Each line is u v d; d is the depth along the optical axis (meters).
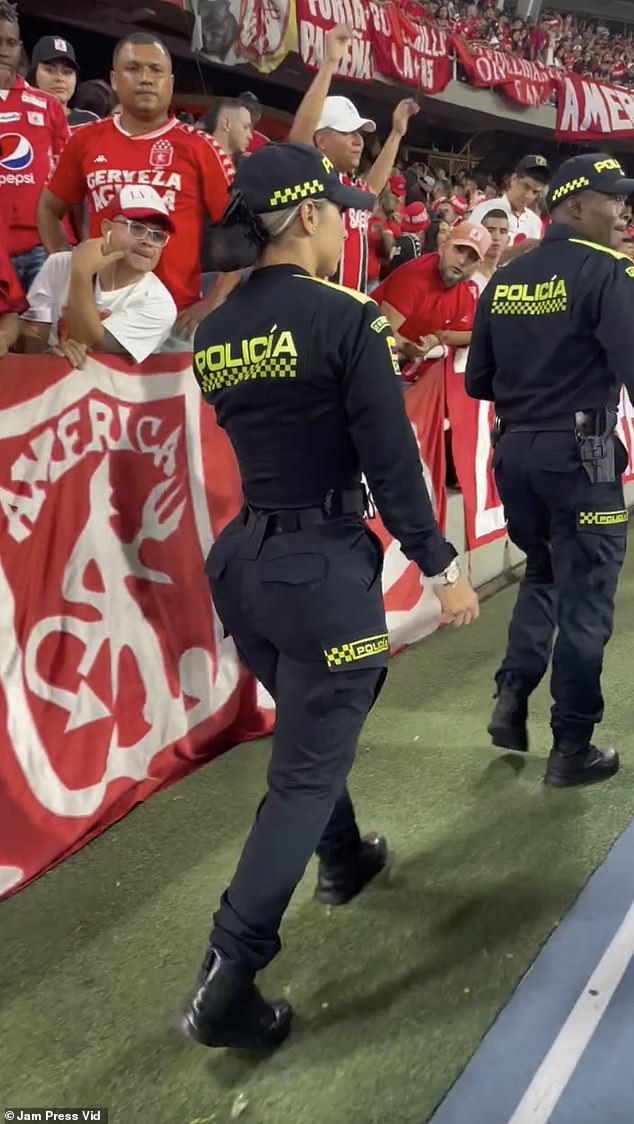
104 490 2.49
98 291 2.52
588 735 2.68
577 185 2.37
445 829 2.51
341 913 2.19
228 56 7.53
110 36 9.83
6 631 2.27
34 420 2.29
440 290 3.91
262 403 1.65
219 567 1.77
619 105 14.61
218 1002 1.70
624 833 2.48
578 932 2.12
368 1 9.90
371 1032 1.84
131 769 2.60
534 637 2.76
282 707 1.77
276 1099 1.70
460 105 12.26
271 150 1.68
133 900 2.22
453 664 3.62
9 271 2.42
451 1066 1.76
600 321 2.29
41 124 3.55
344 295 1.62
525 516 2.63
